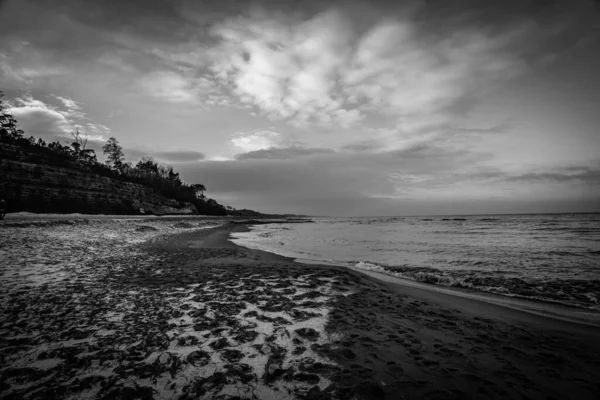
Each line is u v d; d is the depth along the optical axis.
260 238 28.66
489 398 3.09
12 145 43.97
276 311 5.70
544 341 4.70
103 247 15.24
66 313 5.23
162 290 7.04
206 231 39.12
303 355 3.93
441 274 10.36
